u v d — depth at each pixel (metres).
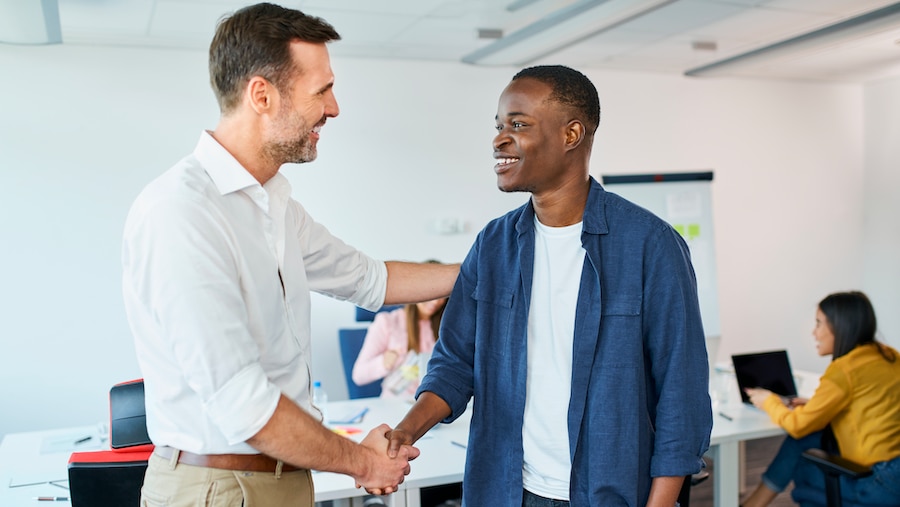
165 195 1.25
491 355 1.55
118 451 1.98
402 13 3.84
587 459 1.42
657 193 4.91
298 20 1.33
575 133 1.42
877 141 6.44
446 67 5.15
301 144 1.38
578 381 1.42
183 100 4.49
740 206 6.13
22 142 4.18
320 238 1.71
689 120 5.92
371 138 5.00
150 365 1.31
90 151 4.31
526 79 1.42
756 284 6.22
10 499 2.26
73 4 3.46
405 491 2.36
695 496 4.10
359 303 1.86
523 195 5.45
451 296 1.67
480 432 1.54
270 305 1.37
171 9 3.57
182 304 1.21
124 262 1.31
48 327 4.28
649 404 1.47
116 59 4.34
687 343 1.41
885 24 3.93
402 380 3.62
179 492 1.31
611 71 5.64
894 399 2.87
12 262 4.20
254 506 1.32
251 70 1.30
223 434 1.28
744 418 3.13
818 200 6.43
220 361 1.23
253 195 1.37
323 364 4.91
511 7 3.76
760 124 6.18
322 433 1.32
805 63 5.37
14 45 4.12
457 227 5.21
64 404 4.33
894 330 6.37
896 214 6.30
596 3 3.37
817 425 2.95
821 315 3.16
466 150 5.24
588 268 1.44
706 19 4.11
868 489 2.79
